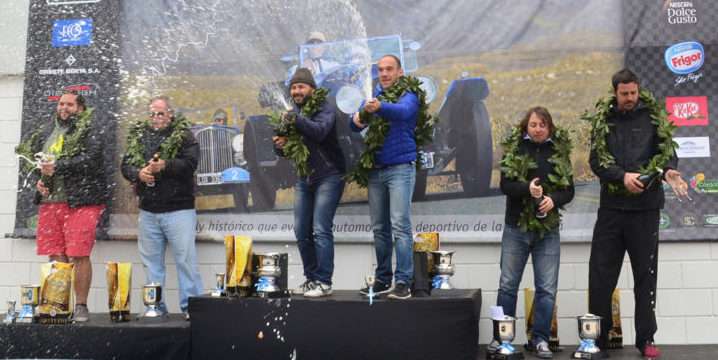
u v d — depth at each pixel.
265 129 4.88
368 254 4.76
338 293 4.23
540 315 4.00
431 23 4.74
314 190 4.22
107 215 4.93
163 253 4.60
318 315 3.82
